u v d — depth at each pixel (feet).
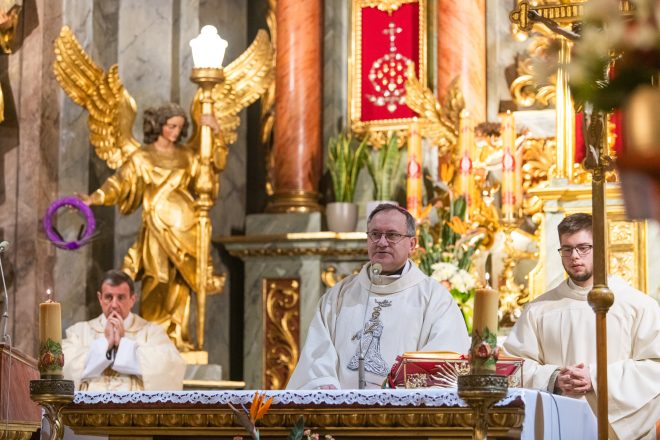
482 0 44.83
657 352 24.59
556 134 35.99
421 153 41.47
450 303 22.97
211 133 41.96
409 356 18.76
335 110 47.06
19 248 40.81
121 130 42.75
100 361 33.42
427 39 46.16
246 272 45.29
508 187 38.04
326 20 47.62
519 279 38.99
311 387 22.18
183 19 46.32
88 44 43.91
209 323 45.37
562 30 17.20
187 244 42.68
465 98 43.98
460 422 16.80
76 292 42.27
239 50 48.52
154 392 18.39
